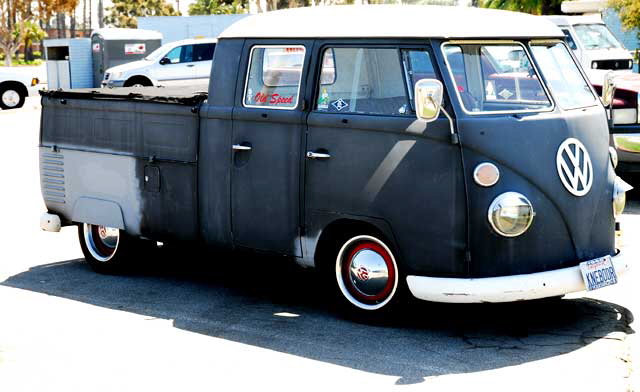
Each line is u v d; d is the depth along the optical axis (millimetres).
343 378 5582
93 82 32438
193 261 8930
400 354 5988
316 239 6676
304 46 6750
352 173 6422
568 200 6191
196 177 7430
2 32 59906
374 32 6391
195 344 6348
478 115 6043
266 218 6980
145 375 5738
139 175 7867
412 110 6180
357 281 6652
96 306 7402
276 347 6219
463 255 6004
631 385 5344
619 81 10992
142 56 32406
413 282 6180
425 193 6090
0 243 9961
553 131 6211
